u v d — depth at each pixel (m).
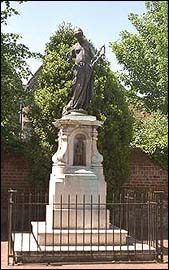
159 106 20.38
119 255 10.16
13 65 17.45
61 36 18.08
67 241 10.55
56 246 10.40
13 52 17.41
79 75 12.14
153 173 18.17
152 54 20.39
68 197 10.79
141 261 10.12
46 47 18.16
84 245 10.52
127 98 21.19
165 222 17.64
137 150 18.20
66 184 11.43
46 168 16.81
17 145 17.56
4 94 16.36
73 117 11.84
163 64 18.34
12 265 9.55
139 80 20.95
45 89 17.39
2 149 17.44
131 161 18.14
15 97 17.62
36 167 16.89
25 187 17.70
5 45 17.02
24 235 12.50
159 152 17.92
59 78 17.36
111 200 16.69
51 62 17.56
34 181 17.00
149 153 18.00
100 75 17.38
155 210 11.48
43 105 17.16
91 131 12.04
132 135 17.77
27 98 17.80
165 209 17.80
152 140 18.20
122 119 17.23
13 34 17.31
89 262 9.90
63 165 11.68
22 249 9.98
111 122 16.97
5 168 17.70
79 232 10.65
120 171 17.11
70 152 11.82
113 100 17.31
